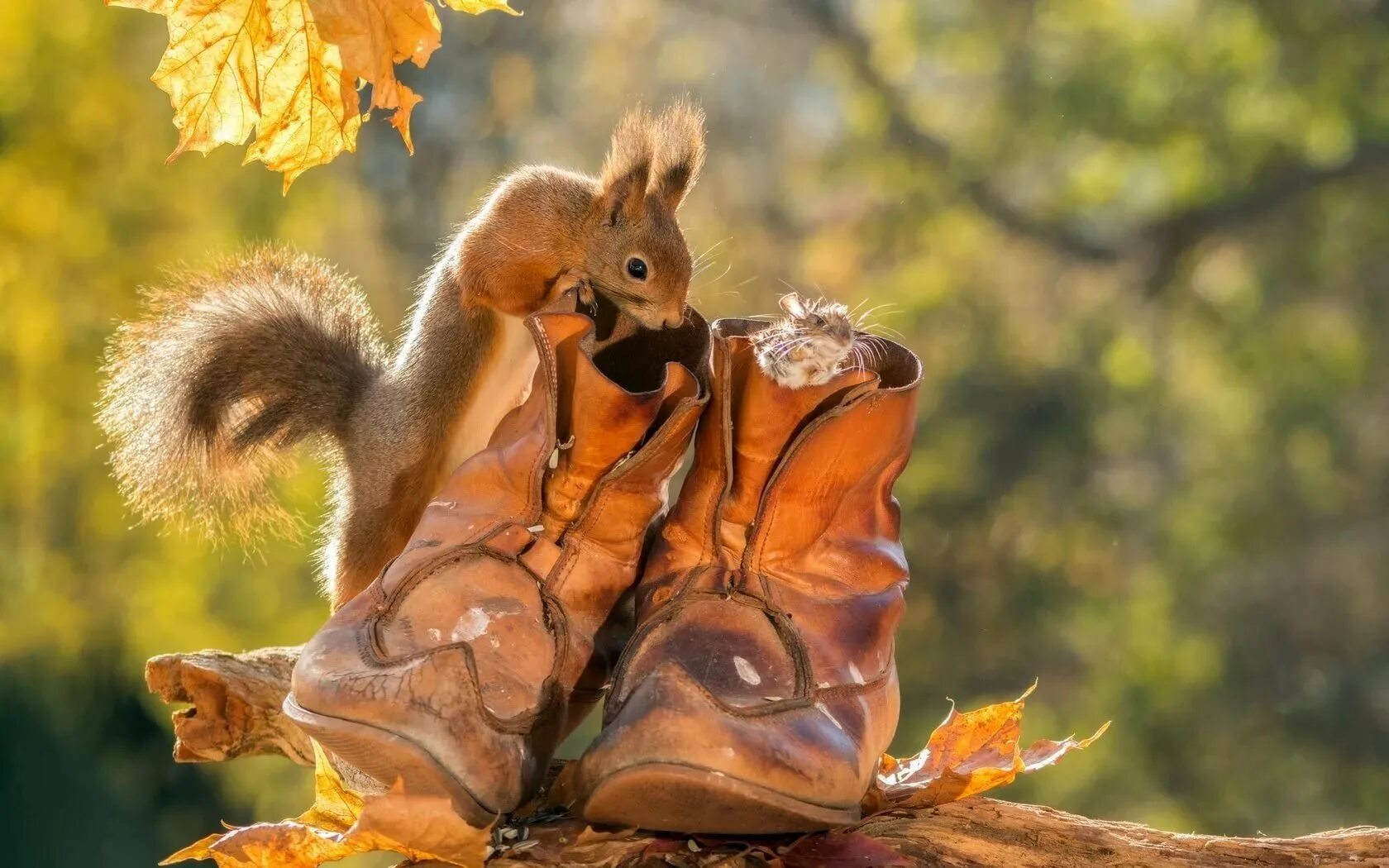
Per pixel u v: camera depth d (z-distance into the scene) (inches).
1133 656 690.8
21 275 778.2
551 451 142.9
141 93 823.7
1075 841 144.6
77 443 778.8
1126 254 853.8
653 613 140.4
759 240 887.1
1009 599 739.4
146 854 721.6
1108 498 751.7
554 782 148.7
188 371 217.8
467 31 1025.5
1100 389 771.4
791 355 138.5
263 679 193.6
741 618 139.0
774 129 943.7
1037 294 853.2
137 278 784.9
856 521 146.8
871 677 141.8
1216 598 714.2
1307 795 671.8
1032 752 161.6
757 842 138.2
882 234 882.1
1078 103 826.8
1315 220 815.1
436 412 202.4
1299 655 701.3
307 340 217.9
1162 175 845.8
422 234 984.9
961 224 877.8
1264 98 810.8
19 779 713.6
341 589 203.8
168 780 768.9
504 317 208.2
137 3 169.5
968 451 767.7
